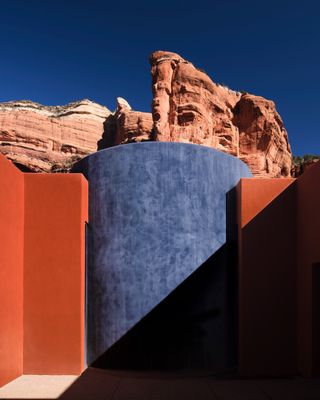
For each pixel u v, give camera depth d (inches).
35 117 2842.0
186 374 299.4
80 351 288.5
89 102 3213.6
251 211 309.0
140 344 304.5
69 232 298.2
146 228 315.0
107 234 321.4
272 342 297.1
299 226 301.3
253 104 2154.3
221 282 320.5
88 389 245.4
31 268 294.2
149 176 319.9
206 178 328.8
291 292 301.9
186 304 310.5
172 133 1952.5
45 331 289.1
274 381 265.1
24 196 299.0
